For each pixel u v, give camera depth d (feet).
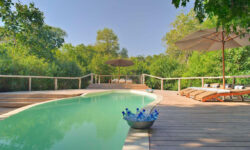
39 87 28.58
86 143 6.78
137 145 5.34
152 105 13.11
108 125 9.48
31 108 13.75
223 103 14.40
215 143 5.53
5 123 9.71
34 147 6.39
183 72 37.81
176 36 64.03
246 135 6.31
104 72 47.78
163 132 6.70
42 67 29.76
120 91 29.76
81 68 39.50
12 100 19.11
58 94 20.74
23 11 23.13
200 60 33.71
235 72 27.02
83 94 22.63
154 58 75.20
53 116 11.74
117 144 6.68
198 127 7.39
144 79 38.93
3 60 24.17
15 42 29.81
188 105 13.39
